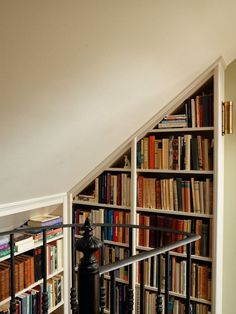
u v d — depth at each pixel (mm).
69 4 979
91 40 1178
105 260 2611
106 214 2629
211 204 2221
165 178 2488
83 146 2018
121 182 2551
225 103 2215
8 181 1807
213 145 2189
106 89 1527
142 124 2326
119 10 1109
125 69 1466
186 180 2350
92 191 2777
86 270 1015
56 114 1478
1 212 2055
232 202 2422
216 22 1541
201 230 2260
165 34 1387
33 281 2328
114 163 2602
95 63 1311
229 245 2443
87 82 1393
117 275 2557
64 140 1770
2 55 1010
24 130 1439
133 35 1272
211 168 2221
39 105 1341
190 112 2289
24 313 2223
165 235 2387
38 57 1104
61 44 1111
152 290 2436
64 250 2656
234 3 1413
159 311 1353
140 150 2463
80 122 1680
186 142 2291
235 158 2400
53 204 2557
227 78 2400
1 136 1375
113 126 2006
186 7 1274
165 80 1841
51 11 968
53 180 2248
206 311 2260
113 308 1229
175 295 2352
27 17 941
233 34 1840
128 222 2518
